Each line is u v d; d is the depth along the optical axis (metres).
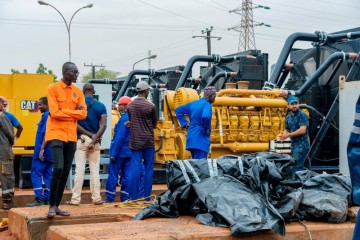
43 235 7.73
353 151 4.57
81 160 9.38
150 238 6.13
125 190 10.73
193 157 10.13
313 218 7.46
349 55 12.65
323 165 13.30
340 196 7.49
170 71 18.80
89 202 11.41
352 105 11.50
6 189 10.44
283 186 7.57
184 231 6.46
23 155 12.64
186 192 7.46
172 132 12.80
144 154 10.00
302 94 13.04
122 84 21.28
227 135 12.55
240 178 7.46
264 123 12.80
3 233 8.87
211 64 18.92
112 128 14.06
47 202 10.33
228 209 6.82
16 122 10.92
